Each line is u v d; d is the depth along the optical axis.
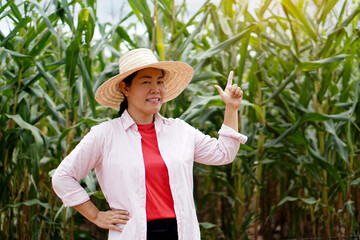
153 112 1.65
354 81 3.21
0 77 2.99
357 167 3.24
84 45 2.71
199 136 1.77
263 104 3.06
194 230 1.61
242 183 3.40
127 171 1.56
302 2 2.97
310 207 3.36
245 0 2.91
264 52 3.14
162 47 2.69
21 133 2.84
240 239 3.40
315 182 3.63
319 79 3.00
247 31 2.81
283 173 4.00
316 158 2.97
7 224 2.98
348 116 2.78
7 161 2.91
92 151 1.59
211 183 4.63
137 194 1.54
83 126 2.99
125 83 1.69
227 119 1.73
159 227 1.56
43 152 3.08
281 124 3.58
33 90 2.77
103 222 1.56
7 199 2.94
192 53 4.03
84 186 3.04
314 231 3.33
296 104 3.11
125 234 1.52
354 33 2.80
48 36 2.73
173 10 2.84
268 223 4.03
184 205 1.60
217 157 1.73
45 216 3.03
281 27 3.46
